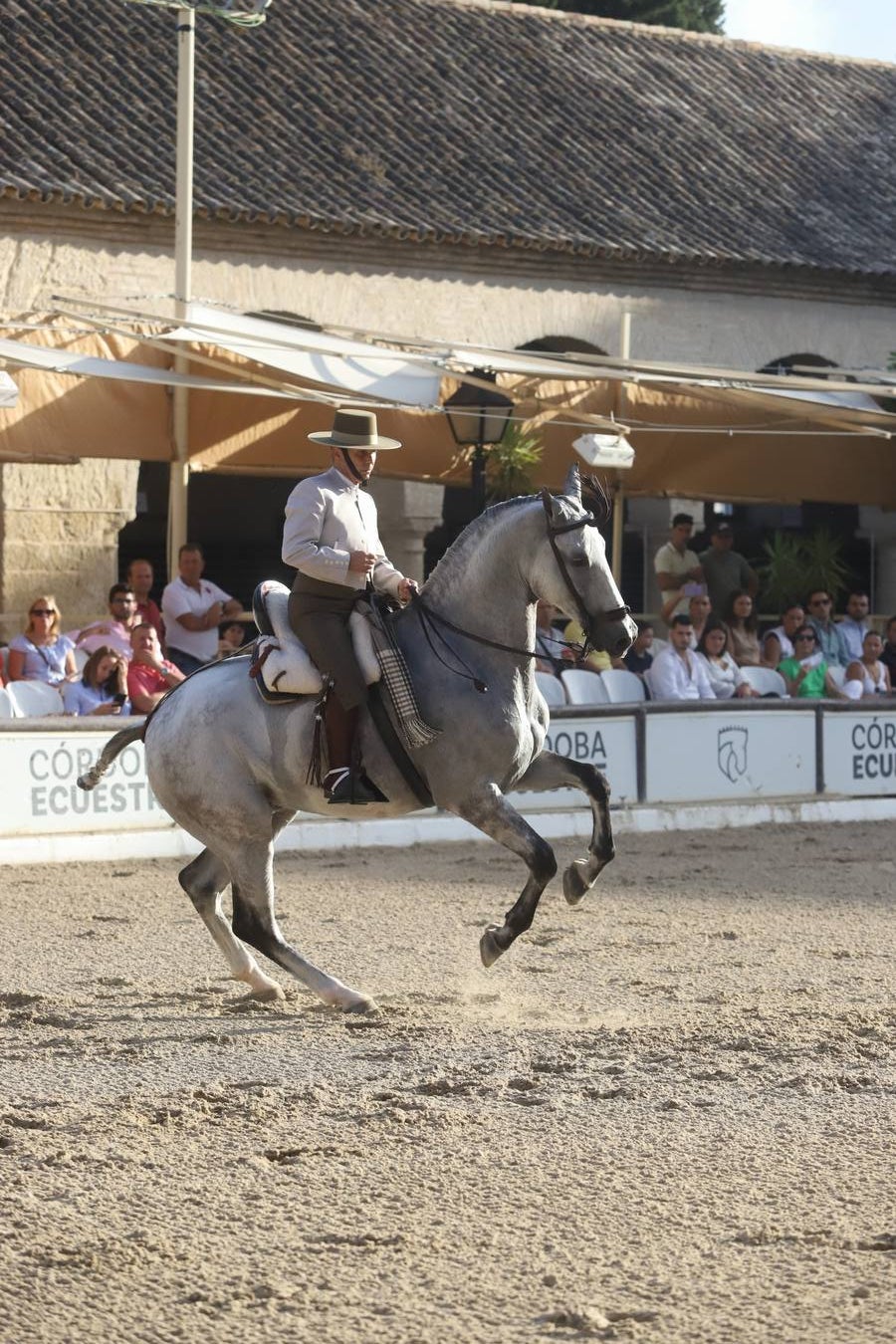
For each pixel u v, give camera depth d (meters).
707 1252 7.53
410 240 33.97
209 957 14.54
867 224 39.28
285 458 25.33
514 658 11.98
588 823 22.53
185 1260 7.45
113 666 21.48
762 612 36.16
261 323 24.70
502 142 37.09
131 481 32.72
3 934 15.50
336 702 11.81
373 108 36.38
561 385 26.70
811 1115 9.65
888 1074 10.53
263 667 12.08
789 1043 11.27
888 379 29.56
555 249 35.09
